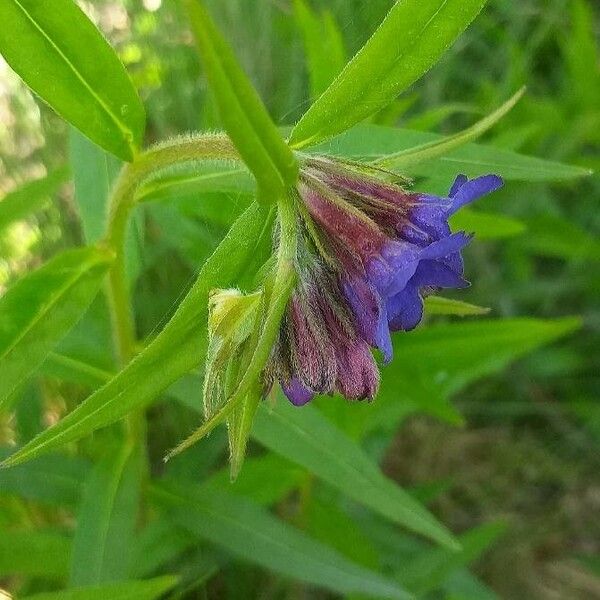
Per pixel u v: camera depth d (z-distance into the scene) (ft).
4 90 0.53
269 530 0.33
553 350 0.57
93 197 0.32
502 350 0.40
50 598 0.26
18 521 0.41
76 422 0.22
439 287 0.23
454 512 0.56
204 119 0.42
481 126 0.24
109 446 0.35
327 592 0.46
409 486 0.56
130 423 0.32
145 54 0.54
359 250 0.22
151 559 0.34
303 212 0.22
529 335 0.39
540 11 0.61
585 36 0.55
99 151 0.32
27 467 0.33
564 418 0.58
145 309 0.45
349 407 0.40
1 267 0.48
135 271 0.34
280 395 0.32
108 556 0.30
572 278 0.58
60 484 0.34
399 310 0.22
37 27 0.24
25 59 0.24
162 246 0.45
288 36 0.56
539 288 0.57
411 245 0.22
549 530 0.55
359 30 0.52
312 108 0.24
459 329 0.38
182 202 0.37
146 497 0.34
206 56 0.18
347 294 0.22
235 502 0.34
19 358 0.26
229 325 0.22
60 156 0.48
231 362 0.22
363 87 0.24
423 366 0.39
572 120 0.57
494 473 0.57
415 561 0.40
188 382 0.32
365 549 0.39
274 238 0.23
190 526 0.33
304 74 0.54
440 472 0.57
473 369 0.42
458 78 0.62
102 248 0.28
